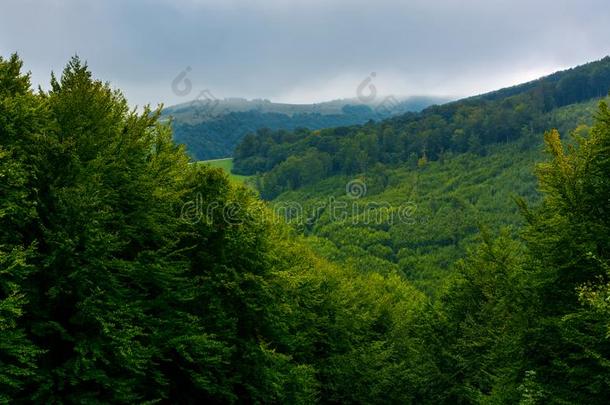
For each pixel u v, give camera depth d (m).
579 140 14.24
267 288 18.84
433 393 31.42
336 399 29.94
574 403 12.23
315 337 28.61
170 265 15.50
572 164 14.26
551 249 13.92
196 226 17.98
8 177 11.62
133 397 12.93
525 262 15.24
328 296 31.16
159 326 15.00
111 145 14.71
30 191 12.66
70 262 12.20
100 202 13.03
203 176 19.09
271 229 21.42
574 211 13.73
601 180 13.76
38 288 12.29
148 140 16.59
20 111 12.75
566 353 13.86
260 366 18.59
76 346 11.95
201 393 17.50
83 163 13.69
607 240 12.98
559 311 14.08
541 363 14.64
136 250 15.91
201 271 18.16
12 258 10.89
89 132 14.34
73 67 15.59
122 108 16.59
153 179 15.94
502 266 16.98
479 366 27.31
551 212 14.92
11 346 10.49
